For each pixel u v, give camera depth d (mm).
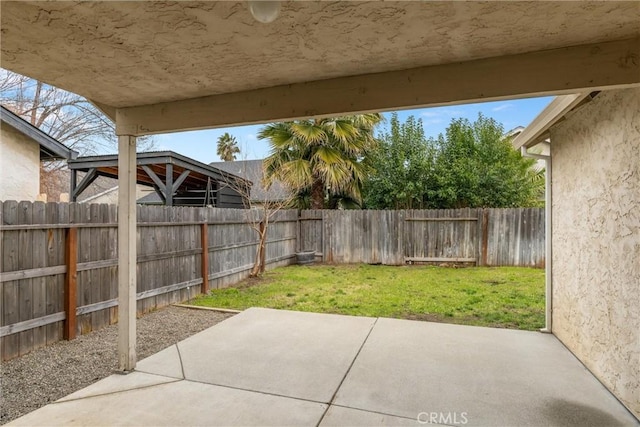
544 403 2562
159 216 5082
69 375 3021
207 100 2910
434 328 4180
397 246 9094
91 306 4055
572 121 3541
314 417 2393
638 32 1931
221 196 10984
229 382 2881
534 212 8203
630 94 2498
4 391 2744
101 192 14773
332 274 7758
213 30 1912
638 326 2385
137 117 3100
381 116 9609
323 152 8656
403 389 2764
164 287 5176
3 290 3223
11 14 1732
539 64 2162
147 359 3330
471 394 2686
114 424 2307
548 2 1637
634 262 2443
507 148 9906
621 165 2615
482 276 7297
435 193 9922
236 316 4684
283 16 1766
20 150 7137
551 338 3869
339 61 2309
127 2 1633
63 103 12859
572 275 3492
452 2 1645
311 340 3807
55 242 3688
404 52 2178
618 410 2480
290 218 9227
